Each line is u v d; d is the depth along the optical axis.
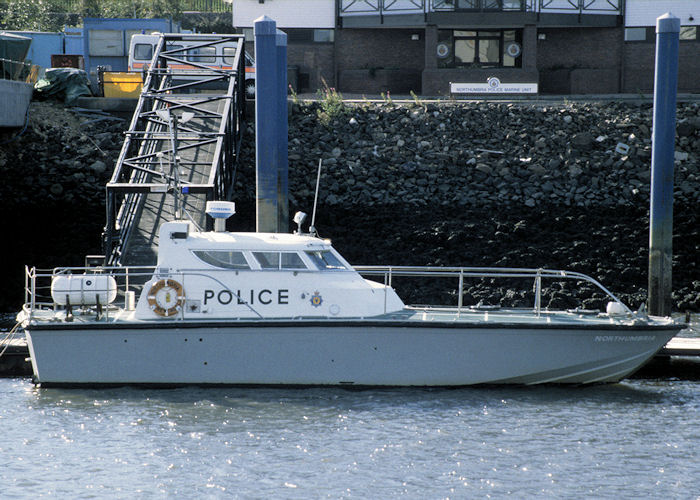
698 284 54.00
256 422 32.97
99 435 31.70
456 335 35.78
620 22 98.88
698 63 97.75
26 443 30.95
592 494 27.39
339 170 67.94
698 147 70.81
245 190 65.94
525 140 71.44
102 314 36.78
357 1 99.06
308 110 76.12
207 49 80.88
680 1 98.00
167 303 35.72
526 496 27.27
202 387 36.00
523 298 51.16
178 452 30.28
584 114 74.62
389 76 99.06
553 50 100.94
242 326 35.31
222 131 56.25
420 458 29.97
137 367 35.66
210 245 36.31
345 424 32.84
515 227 59.44
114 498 26.98
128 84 77.94
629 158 68.50
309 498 27.08
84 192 65.00
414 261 55.91
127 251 47.16
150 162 54.41
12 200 62.97
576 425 33.19
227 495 27.25
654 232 44.47
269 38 48.06
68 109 75.88
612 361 36.75
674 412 34.97
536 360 36.28
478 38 100.19
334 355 35.72
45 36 102.88
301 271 36.25
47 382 35.84
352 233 59.69
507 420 33.56
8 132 70.44
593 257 56.31
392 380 36.12
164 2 147.75
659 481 28.38
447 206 63.53
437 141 71.56
